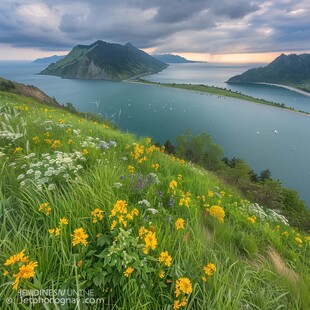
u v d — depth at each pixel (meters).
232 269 3.03
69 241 2.55
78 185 3.31
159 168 6.23
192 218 3.77
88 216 2.91
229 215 5.25
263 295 2.70
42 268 2.23
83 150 5.04
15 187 3.36
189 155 88.12
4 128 5.60
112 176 4.04
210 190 6.20
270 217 7.15
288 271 3.63
